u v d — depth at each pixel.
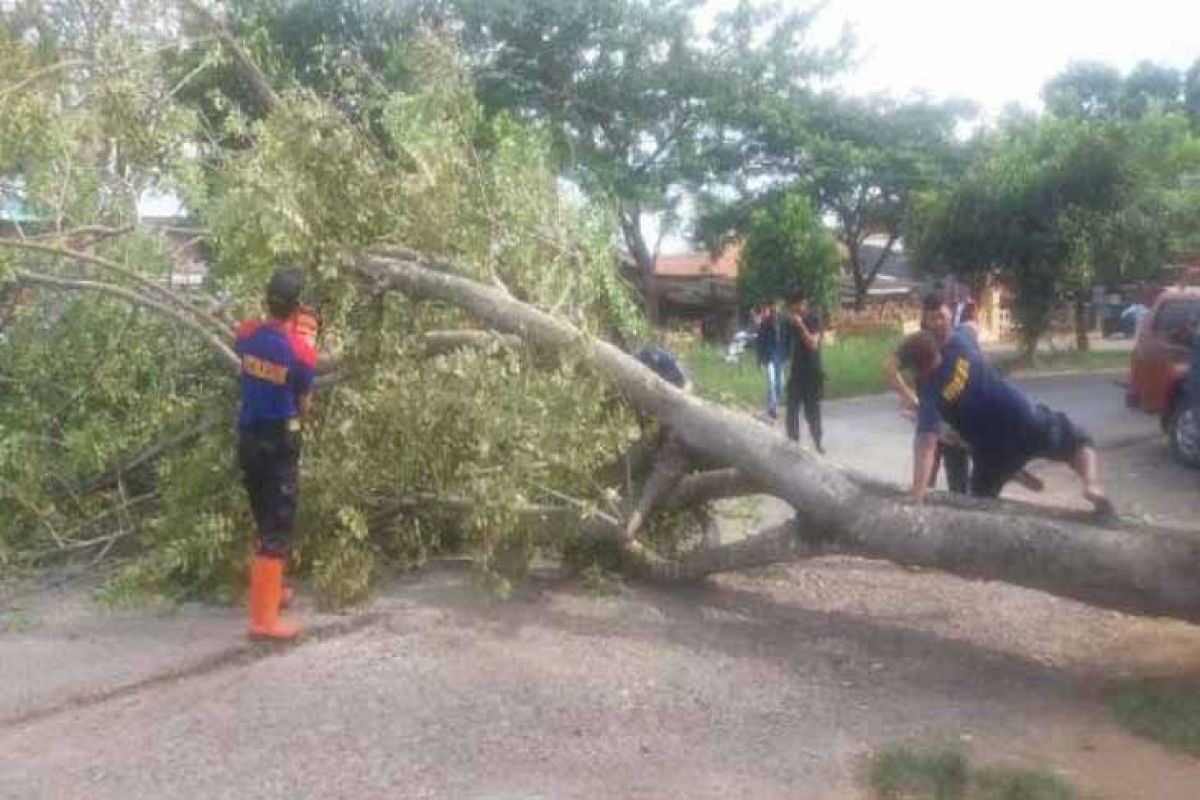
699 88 31.36
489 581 7.70
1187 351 13.57
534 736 5.85
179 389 8.85
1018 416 7.34
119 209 9.01
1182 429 13.51
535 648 6.89
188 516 7.91
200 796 5.27
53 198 8.81
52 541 8.50
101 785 5.38
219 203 8.55
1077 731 5.99
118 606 7.72
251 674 6.54
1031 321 30.47
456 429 7.66
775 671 6.71
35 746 5.77
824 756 5.65
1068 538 6.64
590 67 30.20
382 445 7.79
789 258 30.50
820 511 7.25
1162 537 6.52
